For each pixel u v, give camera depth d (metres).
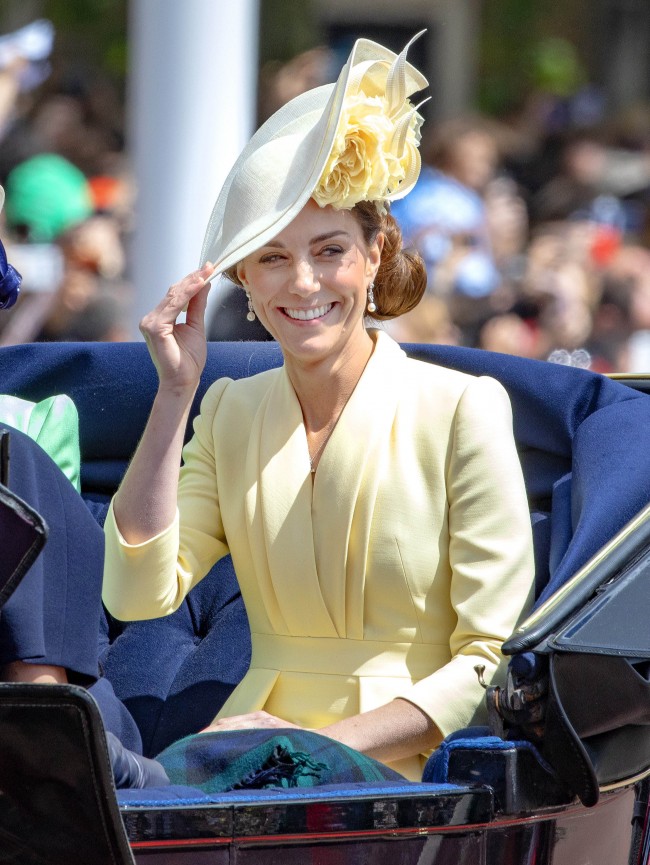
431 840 6.59
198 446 9.10
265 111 24.34
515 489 8.33
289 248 8.24
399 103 8.41
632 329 21.50
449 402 8.52
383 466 8.41
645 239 24.19
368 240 8.53
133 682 9.39
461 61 36.91
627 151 27.38
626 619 7.09
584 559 7.79
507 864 6.85
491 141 25.03
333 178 8.11
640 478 8.34
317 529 8.41
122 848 5.75
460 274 21.03
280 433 8.68
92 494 10.19
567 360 20.27
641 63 36.75
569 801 7.14
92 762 5.62
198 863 6.18
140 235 16.72
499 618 8.05
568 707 6.91
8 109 22.52
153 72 16.45
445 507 8.38
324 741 7.35
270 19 35.38
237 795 6.44
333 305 8.38
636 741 7.48
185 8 16.22
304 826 6.35
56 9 33.16
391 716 7.86
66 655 6.46
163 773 6.98
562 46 36.88
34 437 9.46
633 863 8.05
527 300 20.81
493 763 6.79
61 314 19.56
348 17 36.59
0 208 8.79
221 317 12.92
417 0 36.78
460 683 7.89
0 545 5.72
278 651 8.64
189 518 8.86
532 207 26.36
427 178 22.47
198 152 16.44
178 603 8.62
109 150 25.34
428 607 8.36
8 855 5.92
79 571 6.62
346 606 8.37
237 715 8.27
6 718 5.61
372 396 8.56
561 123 29.27
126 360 10.21
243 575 8.80
